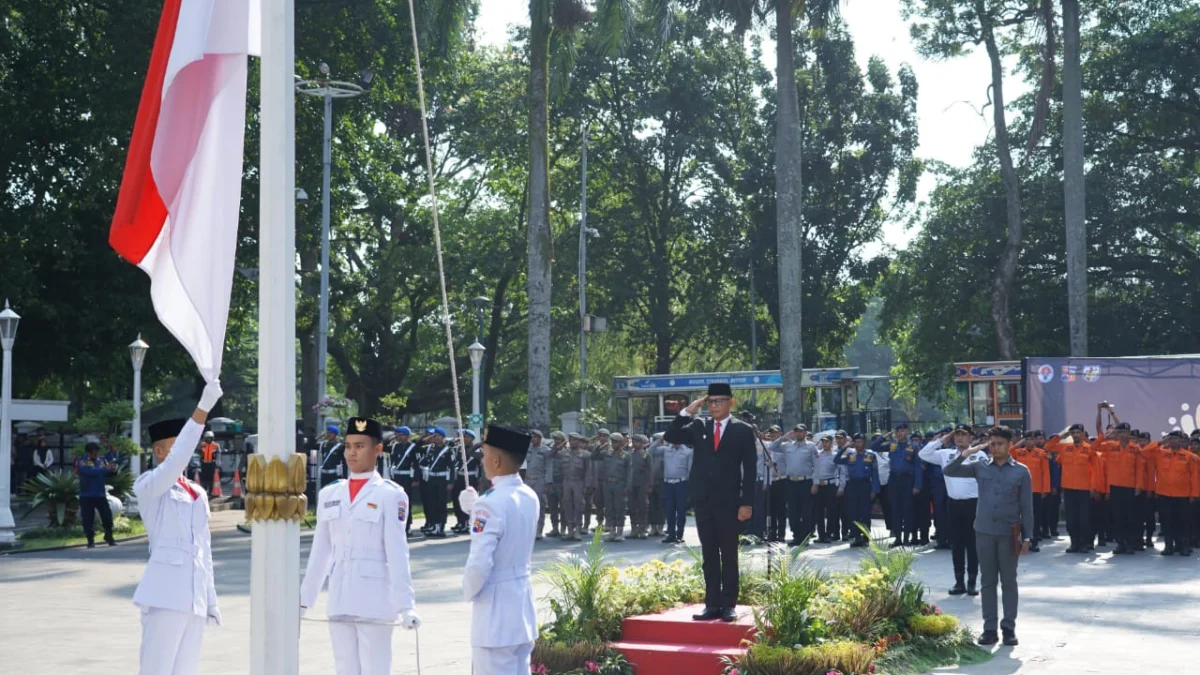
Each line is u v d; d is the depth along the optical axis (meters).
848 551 21.81
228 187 5.99
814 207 52.06
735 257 52.44
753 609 10.41
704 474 10.91
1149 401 26.23
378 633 7.71
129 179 6.12
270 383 5.54
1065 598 15.61
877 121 52.44
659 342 56.12
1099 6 43.44
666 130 53.38
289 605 5.50
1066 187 36.59
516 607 6.86
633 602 11.18
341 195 38.31
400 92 39.72
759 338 56.03
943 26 42.75
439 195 50.34
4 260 31.53
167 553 7.57
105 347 34.50
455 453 26.38
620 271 54.00
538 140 30.73
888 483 23.72
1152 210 43.44
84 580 18.33
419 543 24.50
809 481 23.31
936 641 11.40
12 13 33.28
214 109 6.00
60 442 40.09
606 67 51.91
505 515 6.87
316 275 44.03
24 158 32.62
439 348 51.19
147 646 7.50
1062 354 45.72
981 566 12.23
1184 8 42.56
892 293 47.19
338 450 26.89
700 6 32.97
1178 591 16.28
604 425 50.12
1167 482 21.08
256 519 5.52
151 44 32.25
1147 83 42.72
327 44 36.12
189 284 5.93
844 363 56.88
